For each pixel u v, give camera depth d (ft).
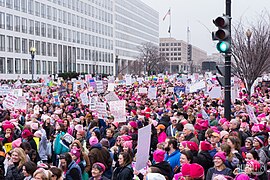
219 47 37.99
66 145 38.70
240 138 35.47
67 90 120.26
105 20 384.27
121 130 40.60
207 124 42.60
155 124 45.80
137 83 141.90
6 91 85.61
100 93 99.50
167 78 165.27
